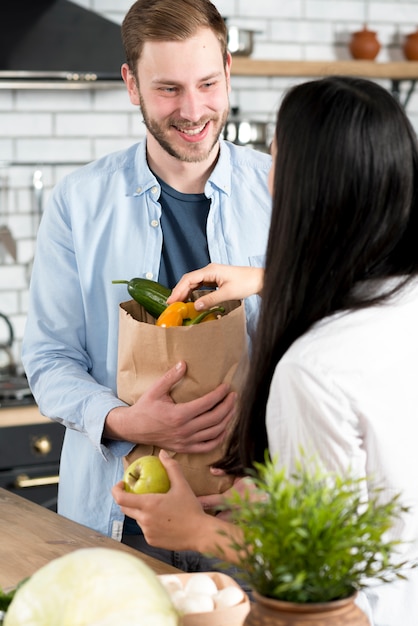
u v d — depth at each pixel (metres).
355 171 1.49
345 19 5.09
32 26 4.18
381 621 1.60
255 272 2.22
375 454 1.52
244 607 1.43
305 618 1.18
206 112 2.38
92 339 2.54
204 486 2.13
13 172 4.61
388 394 1.50
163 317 2.16
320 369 1.47
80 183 2.57
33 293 2.58
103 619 1.20
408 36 5.07
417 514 1.57
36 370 2.51
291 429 1.49
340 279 1.53
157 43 2.33
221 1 4.88
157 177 2.55
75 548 2.06
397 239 1.54
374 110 1.51
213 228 2.55
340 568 1.18
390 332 1.51
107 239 2.53
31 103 4.60
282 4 4.98
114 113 4.73
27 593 1.22
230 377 2.11
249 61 4.68
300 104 1.53
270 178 1.66
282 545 1.17
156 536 1.71
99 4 4.65
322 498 1.19
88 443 2.49
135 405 2.14
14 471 4.05
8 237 4.57
